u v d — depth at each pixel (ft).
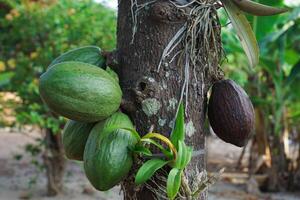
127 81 5.04
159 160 4.72
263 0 9.80
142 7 5.01
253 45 5.38
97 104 4.80
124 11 5.13
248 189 16.19
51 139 14.40
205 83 5.19
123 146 4.78
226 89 5.20
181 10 4.96
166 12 4.91
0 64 14.66
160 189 4.86
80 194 14.78
